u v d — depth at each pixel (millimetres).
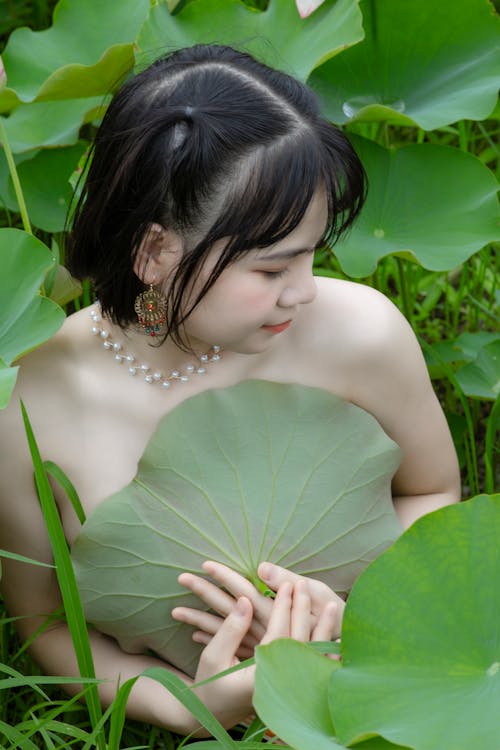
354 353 2086
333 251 2545
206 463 1986
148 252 1836
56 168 2955
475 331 3287
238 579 1940
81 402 2074
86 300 2875
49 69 2877
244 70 1812
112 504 1996
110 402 2070
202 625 1989
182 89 1779
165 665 2121
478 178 2615
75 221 1958
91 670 1895
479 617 1534
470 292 3355
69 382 2076
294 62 2561
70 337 2098
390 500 2100
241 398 2010
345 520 2023
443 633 1543
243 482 1991
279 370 2086
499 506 1583
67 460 2076
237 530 1984
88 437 2074
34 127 2900
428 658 1529
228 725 2000
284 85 1800
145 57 2471
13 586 2170
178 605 2018
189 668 2080
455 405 3094
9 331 1977
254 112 1724
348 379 2109
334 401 2033
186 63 1830
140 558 1995
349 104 2785
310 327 2088
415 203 2635
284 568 1994
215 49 1880
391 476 2076
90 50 2898
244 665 1760
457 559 1570
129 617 2039
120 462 2074
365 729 1446
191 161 1711
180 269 1771
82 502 2088
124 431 2076
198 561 1989
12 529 2113
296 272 1799
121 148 1800
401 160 2656
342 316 2098
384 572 1591
